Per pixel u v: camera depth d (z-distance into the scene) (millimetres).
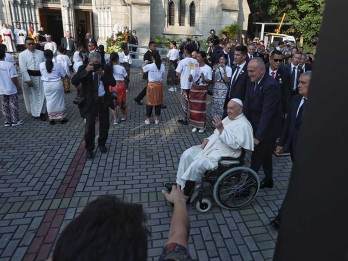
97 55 5109
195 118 6992
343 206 672
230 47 9750
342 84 661
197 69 6926
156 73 7195
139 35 19281
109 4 19312
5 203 4168
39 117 7801
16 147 6008
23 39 17953
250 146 3906
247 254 3373
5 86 6863
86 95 5301
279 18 24984
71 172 5078
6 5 18531
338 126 676
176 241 1193
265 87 3953
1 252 3289
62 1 19062
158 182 4840
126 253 812
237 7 20812
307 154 756
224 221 3904
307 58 7688
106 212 880
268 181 4664
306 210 766
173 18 20812
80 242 802
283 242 843
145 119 8008
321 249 730
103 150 5844
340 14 656
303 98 3854
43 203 4199
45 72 6996
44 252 3312
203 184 4191
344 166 667
